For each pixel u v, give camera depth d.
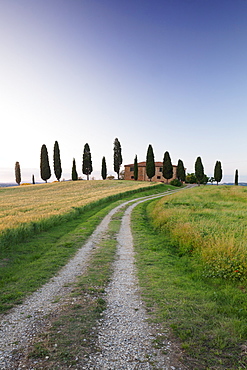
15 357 4.02
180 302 6.25
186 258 10.48
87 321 5.23
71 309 5.82
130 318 5.39
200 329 4.93
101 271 8.78
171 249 12.13
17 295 6.73
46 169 85.69
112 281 7.81
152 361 3.91
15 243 12.82
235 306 6.11
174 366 3.79
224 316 5.57
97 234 15.40
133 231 16.30
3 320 5.36
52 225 17.61
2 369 3.71
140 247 12.32
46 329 4.92
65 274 8.49
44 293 6.88
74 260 10.16
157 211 22.89
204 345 4.39
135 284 7.55
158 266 9.41
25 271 8.79
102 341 4.48
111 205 30.95
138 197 42.25
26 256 10.71
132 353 4.12
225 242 10.41
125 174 97.56
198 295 6.74
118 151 90.88
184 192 45.72
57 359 3.95
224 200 34.84
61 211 22.23
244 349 4.29
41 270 8.86
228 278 8.07
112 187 61.91
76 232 15.73
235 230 13.24
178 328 4.95
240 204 28.95
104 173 94.69
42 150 86.25
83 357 4.00
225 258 8.84
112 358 3.98
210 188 54.09
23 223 15.64
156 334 4.73
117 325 5.07
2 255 10.86
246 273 8.00
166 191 60.06
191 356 4.06
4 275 8.38
